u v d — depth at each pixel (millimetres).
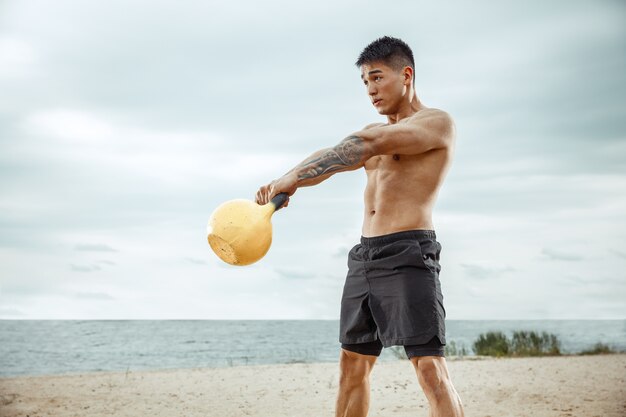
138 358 27656
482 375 8766
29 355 30453
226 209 2613
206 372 9961
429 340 2795
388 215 2982
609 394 6586
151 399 6746
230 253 2598
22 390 7461
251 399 6730
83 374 9805
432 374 2762
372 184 3129
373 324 3076
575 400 6168
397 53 3053
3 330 68500
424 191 2951
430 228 2975
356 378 3189
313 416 5602
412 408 5906
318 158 2729
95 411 5953
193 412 5891
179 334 61969
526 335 16953
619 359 11703
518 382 7840
